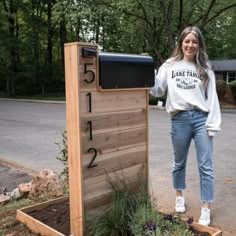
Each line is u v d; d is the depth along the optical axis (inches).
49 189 140.7
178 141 125.9
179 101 121.8
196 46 119.0
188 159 221.1
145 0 645.9
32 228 113.5
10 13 946.7
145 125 118.3
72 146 100.7
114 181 109.7
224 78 1229.7
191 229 106.6
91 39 944.3
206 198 122.7
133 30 713.6
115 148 109.0
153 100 639.8
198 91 119.8
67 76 98.5
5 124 404.2
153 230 100.3
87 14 615.8
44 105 702.5
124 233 104.0
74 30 951.6
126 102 110.8
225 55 1315.2
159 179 176.6
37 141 292.4
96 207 104.9
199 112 120.9
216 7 669.9
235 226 121.5
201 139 121.1
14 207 133.0
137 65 110.2
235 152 244.1
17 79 1054.4
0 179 180.5
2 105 704.4
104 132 105.0
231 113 539.2
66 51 97.4
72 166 101.7
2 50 935.0
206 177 122.0
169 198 147.4
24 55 1022.4
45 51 1093.8
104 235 102.0
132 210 108.0
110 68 102.0
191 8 668.7
